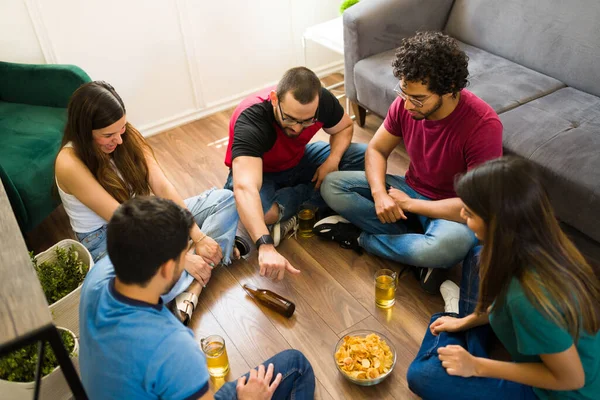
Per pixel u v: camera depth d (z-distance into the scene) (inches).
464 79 68.7
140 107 123.9
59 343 30.2
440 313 70.0
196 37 122.1
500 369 54.6
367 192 87.7
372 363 67.3
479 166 49.4
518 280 48.2
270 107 83.4
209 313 79.3
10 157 87.6
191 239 82.0
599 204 75.4
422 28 114.0
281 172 93.6
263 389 58.7
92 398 44.8
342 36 117.9
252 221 77.5
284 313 77.5
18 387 59.9
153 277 43.3
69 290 71.7
